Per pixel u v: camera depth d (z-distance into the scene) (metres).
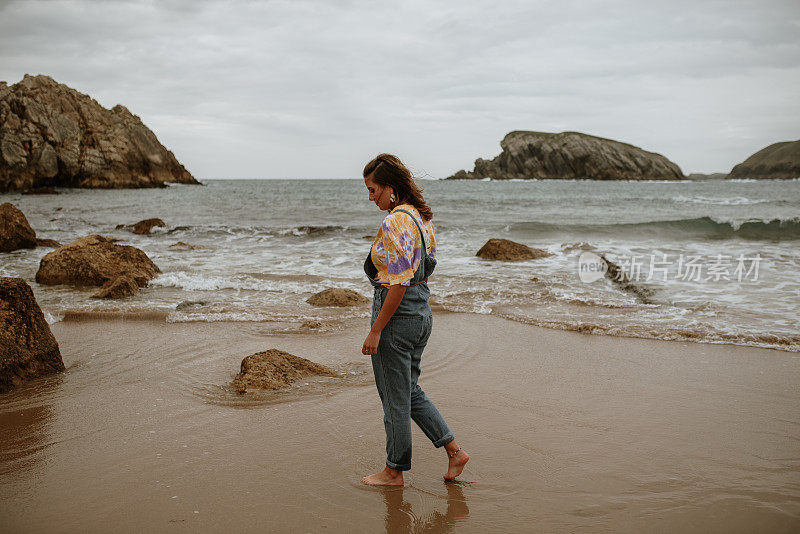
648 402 3.96
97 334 5.88
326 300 7.34
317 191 55.94
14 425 3.56
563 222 21.14
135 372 4.65
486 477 2.88
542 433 3.44
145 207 29.38
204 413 3.77
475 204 31.27
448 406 3.92
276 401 3.99
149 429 3.49
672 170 123.25
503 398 4.07
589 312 6.85
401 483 2.80
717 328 5.93
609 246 13.27
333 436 3.39
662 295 7.72
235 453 3.15
